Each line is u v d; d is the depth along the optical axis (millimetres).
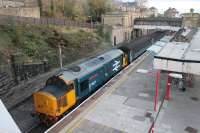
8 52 28109
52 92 17969
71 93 19312
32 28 37406
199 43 21922
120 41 62875
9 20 33656
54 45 37375
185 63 16047
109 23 65375
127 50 33344
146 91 21703
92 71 22500
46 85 19562
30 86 25875
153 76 25922
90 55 42781
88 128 15461
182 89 21562
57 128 15234
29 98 23922
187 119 16703
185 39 23734
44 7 54344
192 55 17281
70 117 16688
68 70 20938
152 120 16547
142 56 35094
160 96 20578
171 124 16031
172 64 16578
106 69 25703
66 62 36000
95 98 19953
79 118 16609
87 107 18281
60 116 18688
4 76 24359
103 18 66000
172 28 63469
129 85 23219
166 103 19203
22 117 20188
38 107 18438
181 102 19312
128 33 67562
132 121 16422
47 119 18250
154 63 17297
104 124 15984
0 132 6156
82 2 68938
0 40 29297
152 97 20406
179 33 28703
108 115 17203
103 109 18094
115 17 64312
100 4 74062
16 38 31828
